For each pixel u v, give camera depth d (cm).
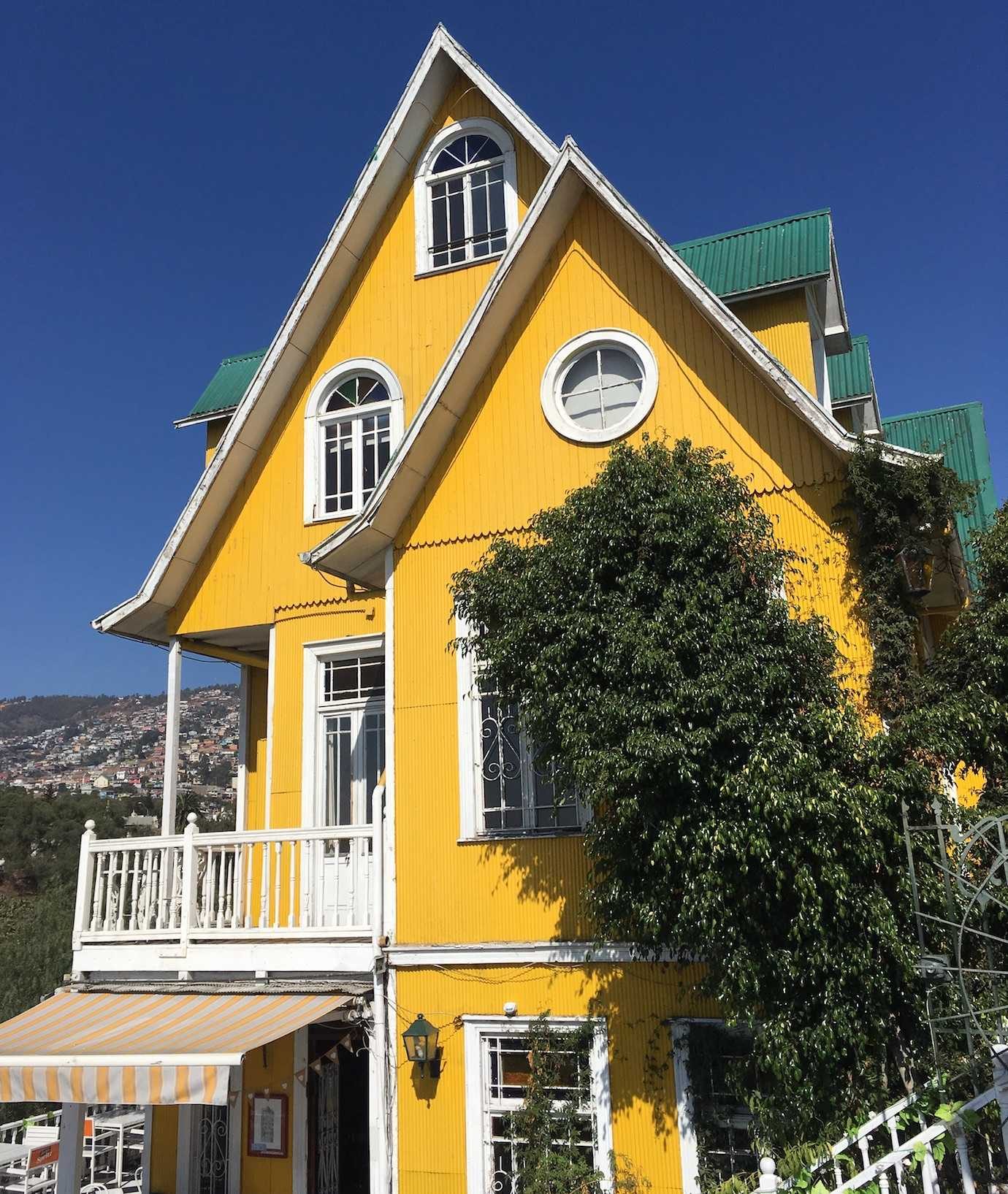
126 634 1503
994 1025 777
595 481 986
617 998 1029
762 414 1099
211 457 1697
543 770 1032
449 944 1099
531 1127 1014
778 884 795
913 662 973
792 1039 802
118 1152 1616
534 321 1241
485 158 1477
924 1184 721
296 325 1483
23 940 3597
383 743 1370
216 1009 1117
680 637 852
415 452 1212
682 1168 964
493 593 987
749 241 1397
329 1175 1345
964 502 982
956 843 773
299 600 1434
